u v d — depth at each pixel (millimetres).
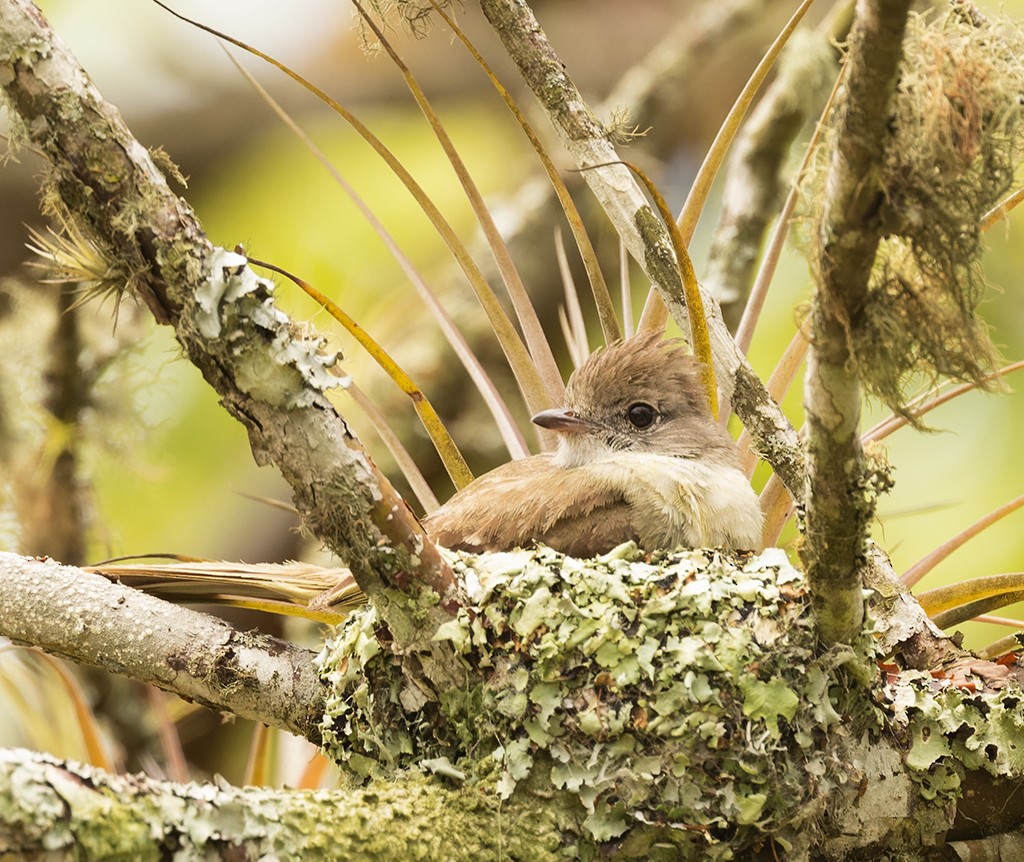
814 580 5773
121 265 5414
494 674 6004
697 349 6809
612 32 15594
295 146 14469
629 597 6195
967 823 6211
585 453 8766
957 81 4785
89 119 5301
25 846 4574
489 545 7859
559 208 13055
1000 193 4992
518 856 5609
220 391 5555
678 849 5758
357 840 5281
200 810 4992
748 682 5934
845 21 10328
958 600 7402
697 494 8094
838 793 6027
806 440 5367
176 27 14750
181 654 6773
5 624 6742
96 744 7602
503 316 7777
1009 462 12547
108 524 10969
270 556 13359
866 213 4703
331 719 6344
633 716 5898
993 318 12422
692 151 14617
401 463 7848
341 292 12945
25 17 5293
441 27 14570
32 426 10547
